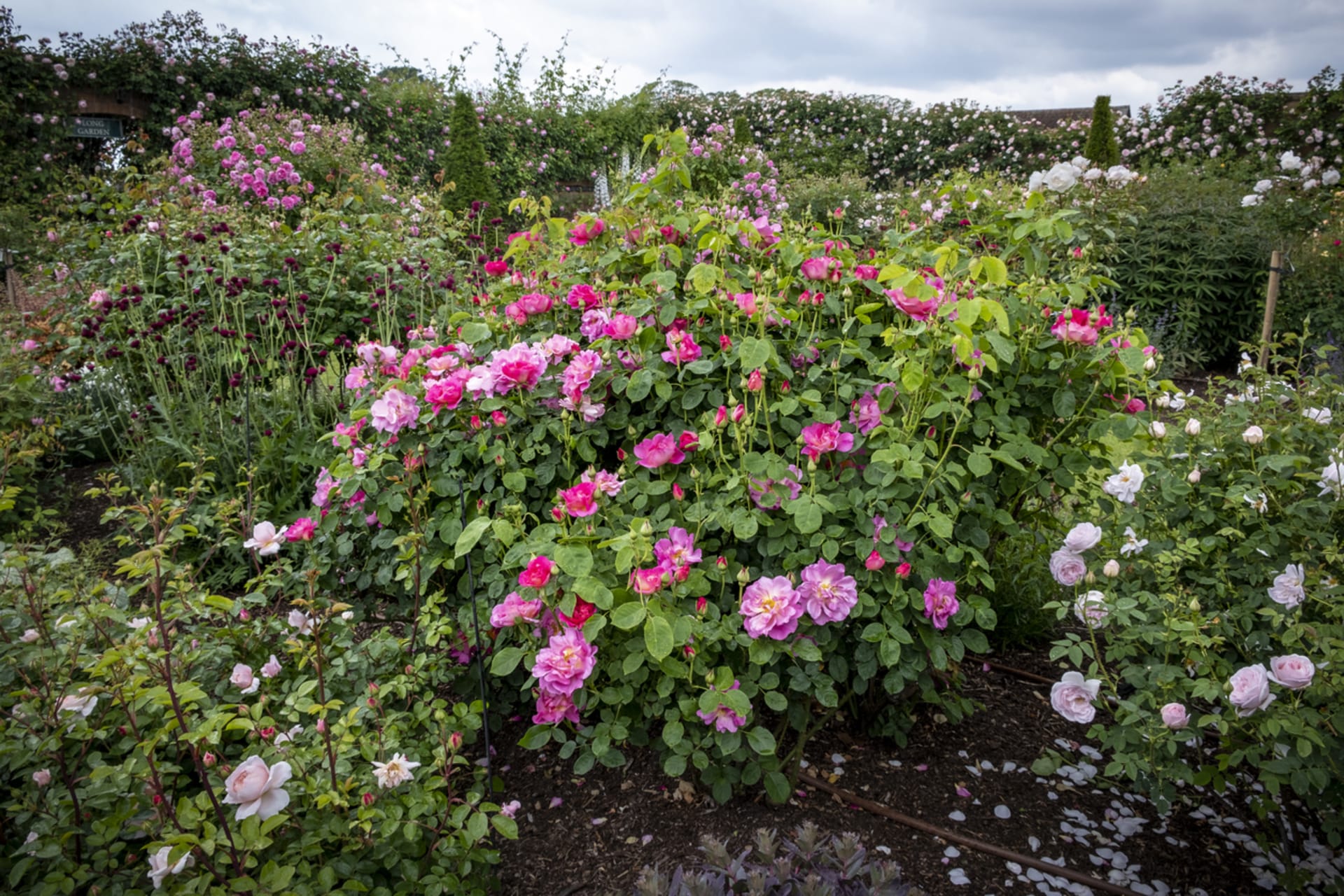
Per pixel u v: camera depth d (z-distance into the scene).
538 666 1.62
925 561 1.79
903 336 1.81
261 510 2.85
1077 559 1.83
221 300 3.76
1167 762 1.62
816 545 1.68
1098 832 1.85
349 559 2.20
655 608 1.52
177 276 4.07
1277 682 1.46
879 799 1.93
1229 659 1.79
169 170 6.26
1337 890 1.52
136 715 1.44
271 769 1.20
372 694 1.58
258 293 4.04
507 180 12.48
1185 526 1.81
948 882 1.69
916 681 1.89
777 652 1.63
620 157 13.02
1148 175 8.25
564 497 1.63
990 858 1.76
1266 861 1.76
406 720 1.71
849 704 2.20
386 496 1.95
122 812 1.28
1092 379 1.98
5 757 1.35
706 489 1.86
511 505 1.78
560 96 14.27
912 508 1.80
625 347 2.00
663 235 2.32
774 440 1.93
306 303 4.07
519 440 1.99
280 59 11.18
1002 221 2.26
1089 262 2.24
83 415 3.87
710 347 2.08
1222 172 10.05
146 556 1.24
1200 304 6.43
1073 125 14.48
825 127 15.91
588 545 1.65
